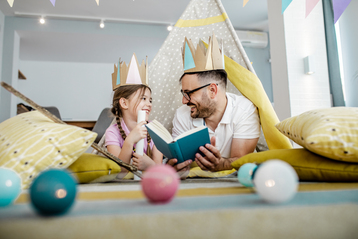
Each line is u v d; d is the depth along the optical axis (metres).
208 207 0.41
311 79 2.80
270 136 1.44
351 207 0.41
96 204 0.47
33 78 5.23
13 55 4.16
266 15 4.56
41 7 4.05
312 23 2.86
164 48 1.72
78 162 1.03
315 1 1.48
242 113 1.43
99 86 5.44
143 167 1.30
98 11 4.20
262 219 0.37
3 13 4.15
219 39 1.73
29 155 0.84
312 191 0.59
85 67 5.44
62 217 0.37
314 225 0.39
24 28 4.25
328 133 0.82
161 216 0.36
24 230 0.34
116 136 1.47
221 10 1.71
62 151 0.89
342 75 3.28
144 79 1.50
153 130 1.14
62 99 5.29
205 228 0.36
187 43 1.44
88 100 5.37
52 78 5.30
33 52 4.96
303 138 0.94
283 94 2.83
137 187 0.82
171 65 1.75
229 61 1.56
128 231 0.35
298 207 0.40
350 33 3.12
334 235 0.39
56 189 0.40
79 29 4.41
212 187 0.77
